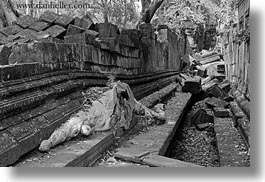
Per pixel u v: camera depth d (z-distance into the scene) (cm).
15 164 381
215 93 1642
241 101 1014
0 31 780
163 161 482
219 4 3080
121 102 672
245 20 1015
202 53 2791
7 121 386
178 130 998
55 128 475
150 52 1299
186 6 3048
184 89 1636
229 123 987
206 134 1048
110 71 826
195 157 799
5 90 388
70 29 744
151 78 1278
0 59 502
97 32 841
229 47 1844
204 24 3073
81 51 657
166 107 1164
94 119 564
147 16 1538
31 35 730
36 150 426
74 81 604
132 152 534
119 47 877
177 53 2169
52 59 539
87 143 488
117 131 612
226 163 571
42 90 482
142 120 792
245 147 679
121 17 1681
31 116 434
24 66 445
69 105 546
